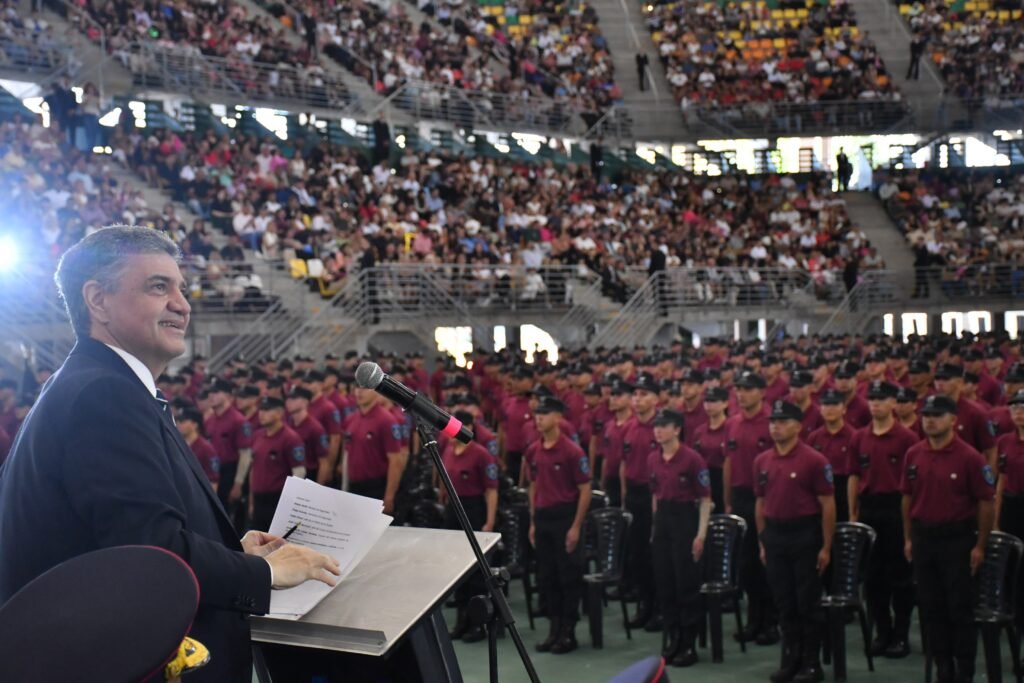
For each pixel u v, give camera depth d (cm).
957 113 3462
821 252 3086
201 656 197
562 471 850
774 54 3728
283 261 2055
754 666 796
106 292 258
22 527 245
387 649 260
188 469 262
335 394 1351
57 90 2088
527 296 2298
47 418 246
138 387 253
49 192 1853
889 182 3412
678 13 3834
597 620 852
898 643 811
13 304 1593
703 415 1107
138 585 185
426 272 2155
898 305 2894
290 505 292
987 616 678
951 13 3866
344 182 2514
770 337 2755
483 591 885
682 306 2527
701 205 3241
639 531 930
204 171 2223
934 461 711
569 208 2909
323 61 2833
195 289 1817
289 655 308
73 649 176
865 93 3519
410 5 3409
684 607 805
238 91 2456
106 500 234
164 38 2448
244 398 1166
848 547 764
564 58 3494
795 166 3559
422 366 1855
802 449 754
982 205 3322
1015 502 820
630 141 3366
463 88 3095
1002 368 1509
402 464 1022
